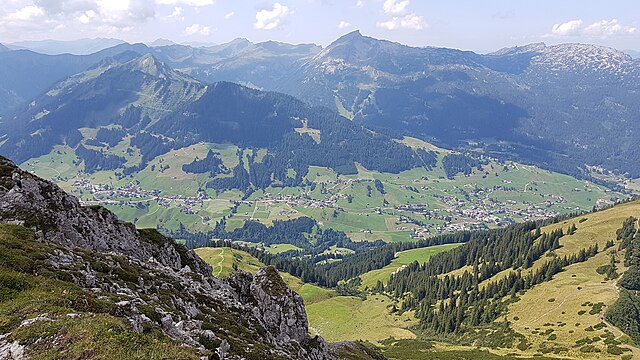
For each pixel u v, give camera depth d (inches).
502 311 7598.4
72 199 2375.7
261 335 2100.1
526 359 5002.5
